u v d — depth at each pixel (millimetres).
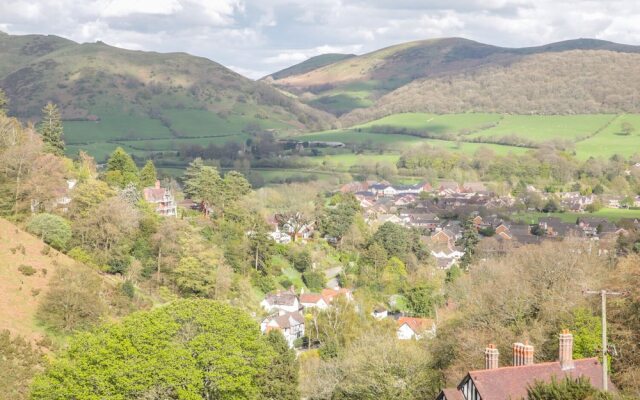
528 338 57875
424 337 88875
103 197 116438
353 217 180875
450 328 75250
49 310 83438
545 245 108188
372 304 134375
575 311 61812
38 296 87562
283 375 66375
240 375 54469
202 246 119688
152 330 54031
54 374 52594
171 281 114875
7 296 85688
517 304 69000
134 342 53094
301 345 117312
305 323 121625
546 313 66125
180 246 117438
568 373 46750
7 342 71250
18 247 96312
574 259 85562
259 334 60281
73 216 114500
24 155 113375
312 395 73312
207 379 54094
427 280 143500
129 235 115625
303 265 151625
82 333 56719
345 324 109812
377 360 66125
